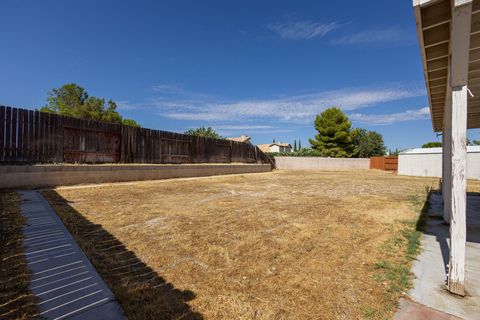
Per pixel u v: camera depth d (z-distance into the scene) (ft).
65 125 28.71
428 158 57.52
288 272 9.09
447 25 8.59
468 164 50.26
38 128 26.32
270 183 39.45
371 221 16.30
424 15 8.15
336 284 8.26
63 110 68.08
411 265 9.75
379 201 23.80
